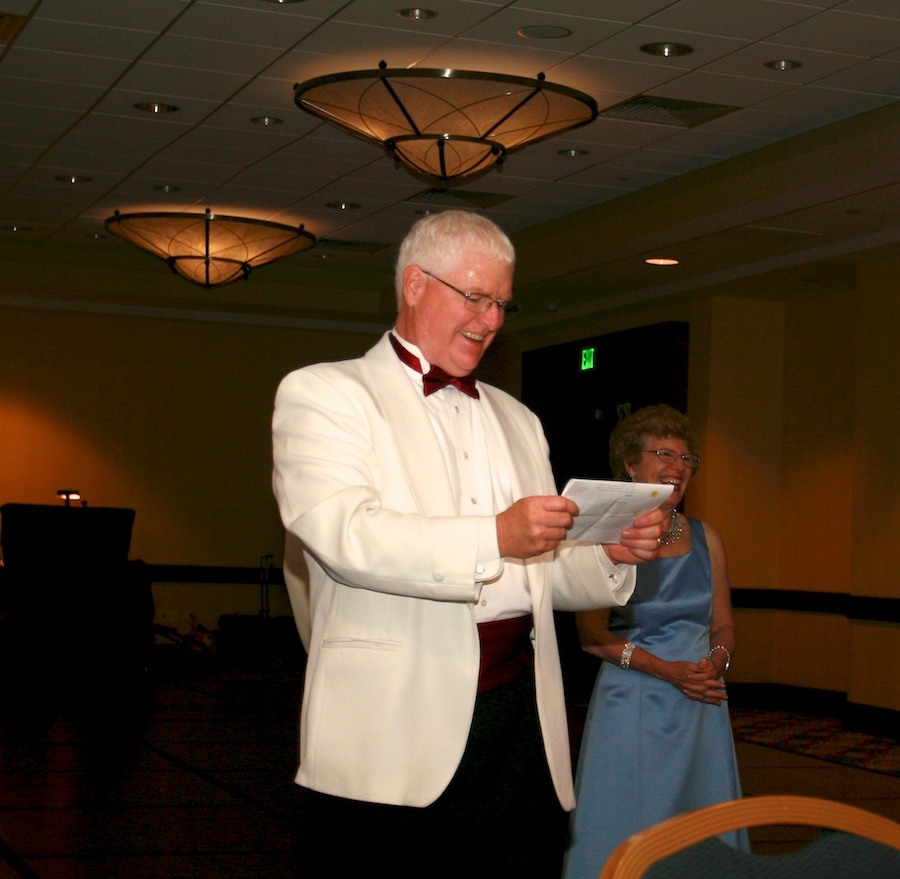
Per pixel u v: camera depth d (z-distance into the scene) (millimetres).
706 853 1300
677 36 6172
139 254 12820
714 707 3318
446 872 2129
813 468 10906
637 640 3334
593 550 2334
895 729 9008
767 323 11297
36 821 5406
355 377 2232
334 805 2143
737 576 11062
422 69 6297
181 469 13758
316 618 2234
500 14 5953
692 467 3438
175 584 13672
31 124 8156
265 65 6820
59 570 10539
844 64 6504
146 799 5957
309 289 13406
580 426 12867
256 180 9461
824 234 9094
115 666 10680
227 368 13977
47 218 11109
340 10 5977
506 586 2262
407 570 1964
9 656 10406
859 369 9648
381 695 2088
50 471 13266
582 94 6562
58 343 13352
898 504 9250
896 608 9141
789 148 7898
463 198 9859
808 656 10797
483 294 2240
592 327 13125
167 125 8070
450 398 2344
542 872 2238
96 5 6020
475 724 2170
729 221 8734
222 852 5016
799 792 6695
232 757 7141
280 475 2162
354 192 9734
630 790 3209
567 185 9297
